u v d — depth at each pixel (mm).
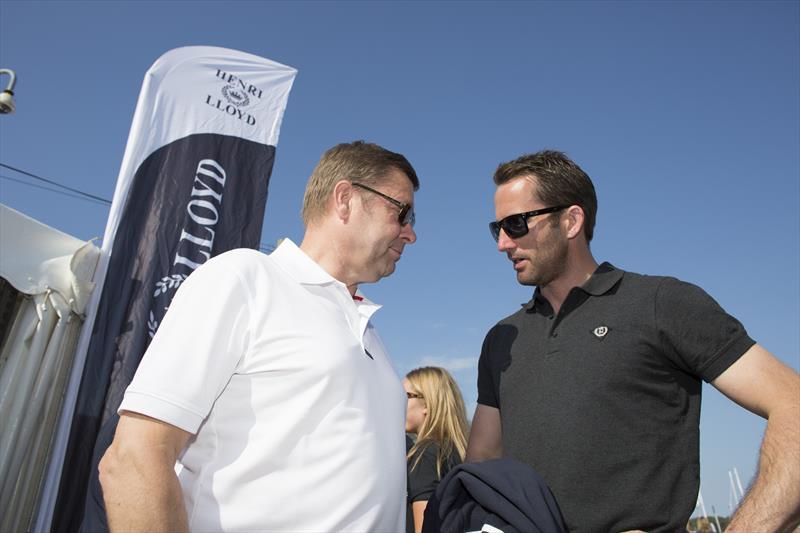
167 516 1104
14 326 3762
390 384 1594
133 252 4289
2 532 3461
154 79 4742
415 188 1911
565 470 1635
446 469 2559
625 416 1641
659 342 1673
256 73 5207
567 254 1974
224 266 1396
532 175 2031
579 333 1801
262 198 4852
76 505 3627
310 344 1382
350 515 1322
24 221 3787
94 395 3855
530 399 1812
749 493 1354
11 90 4047
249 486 1271
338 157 1805
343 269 1716
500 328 2133
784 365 1513
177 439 1193
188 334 1265
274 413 1321
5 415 3559
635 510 1551
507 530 1518
